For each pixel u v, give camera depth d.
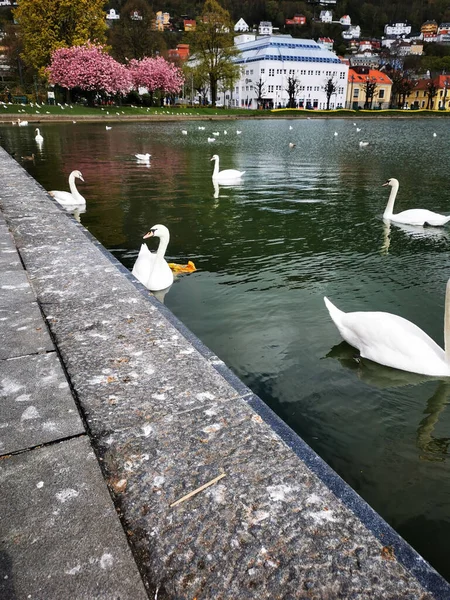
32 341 2.97
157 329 3.21
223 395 2.45
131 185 15.58
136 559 1.57
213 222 10.74
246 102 119.75
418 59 138.50
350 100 125.94
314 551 1.60
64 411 2.28
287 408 4.03
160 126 49.62
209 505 1.77
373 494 3.12
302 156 24.66
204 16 78.38
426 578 1.53
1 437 2.10
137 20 84.31
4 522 1.67
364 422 3.86
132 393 2.46
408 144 33.88
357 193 14.62
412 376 4.52
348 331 4.92
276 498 1.81
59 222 6.30
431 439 3.66
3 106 54.94
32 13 58.72
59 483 1.85
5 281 4.00
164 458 2.00
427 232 10.16
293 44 116.69
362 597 1.46
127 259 8.20
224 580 1.50
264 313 5.96
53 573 1.50
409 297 6.59
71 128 43.16
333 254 8.55
